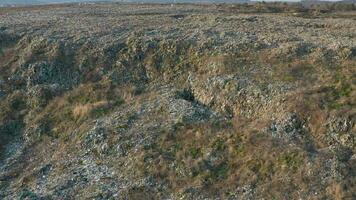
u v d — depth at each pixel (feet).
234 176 97.76
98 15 239.30
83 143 119.96
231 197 93.20
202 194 95.35
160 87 141.28
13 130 136.56
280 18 209.46
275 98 114.01
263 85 120.98
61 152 120.88
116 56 158.71
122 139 115.85
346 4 354.54
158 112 124.67
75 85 150.92
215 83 129.18
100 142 117.70
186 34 166.40
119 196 98.12
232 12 252.42
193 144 108.88
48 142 127.75
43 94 146.82
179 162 104.58
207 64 140.67
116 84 147.02
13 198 103.55
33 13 271.28
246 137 106.52
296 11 276.82
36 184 108.68
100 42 167.53
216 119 117.60
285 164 95.96
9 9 332.80
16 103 146.82
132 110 128.77
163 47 155.94
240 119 115.75
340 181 88.89
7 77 159.33
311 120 105.29
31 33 188.85
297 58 131.75
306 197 88.02
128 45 161.79
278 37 151.94
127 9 276.41
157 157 106.93
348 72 117.70
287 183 92.07
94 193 100.22
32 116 139.64
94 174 107.65
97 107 134.10
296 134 104.37
